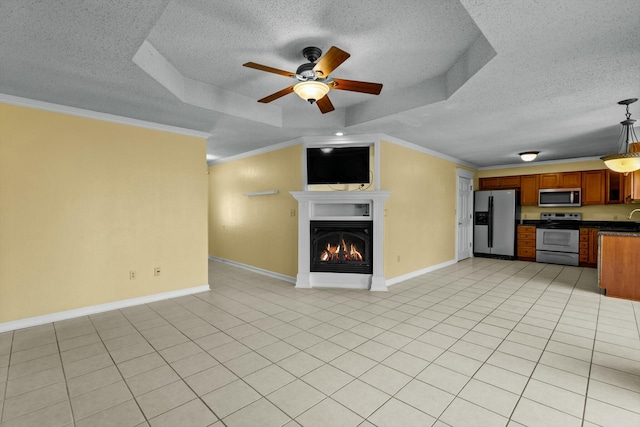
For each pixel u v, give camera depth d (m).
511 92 2.87
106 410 1.87
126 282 3.81
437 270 5.99
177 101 3.18
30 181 3.18
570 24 1.82
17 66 2.44
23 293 3.14
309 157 4.79
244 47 2.57
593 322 3.26
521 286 4.77
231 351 2.63
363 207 4.79
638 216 6.09
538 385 2.12
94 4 1.71
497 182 7.68
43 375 2.25
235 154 6.24
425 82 3.22
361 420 1.78
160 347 2.70
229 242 6.59
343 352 2.61
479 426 1.73
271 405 1.92
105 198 3.65
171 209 4.19
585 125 4.01
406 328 3.11
